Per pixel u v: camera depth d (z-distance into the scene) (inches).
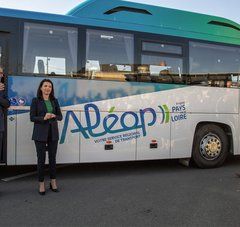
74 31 319.9
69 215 224.1
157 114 347.3
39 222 211.9
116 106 331.3
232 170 365.7
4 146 298.4
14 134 300.0
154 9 354.0
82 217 220.8
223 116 378.0
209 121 371.9
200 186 297.0
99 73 326.0
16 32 303.1
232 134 383.2
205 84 369.7
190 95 362.0
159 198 261.7
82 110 319.6
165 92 350.9
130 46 339.3
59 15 317.4
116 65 332.5
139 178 326.0
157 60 349.4
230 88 382.3
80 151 319.3
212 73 374.0
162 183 306.8
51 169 275.6
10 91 299.4
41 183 268.4
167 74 353.1
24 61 303.4
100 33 328.8
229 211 234.4
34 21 308.2
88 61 323.0
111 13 336.2
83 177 327.9
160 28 353.7
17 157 301.1
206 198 262.2
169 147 353.4
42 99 269.0
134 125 338.3
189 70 362.9
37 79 305.7
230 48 384.8
